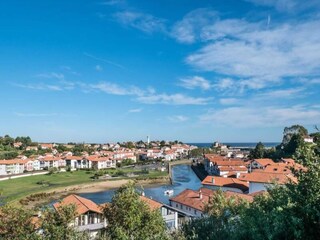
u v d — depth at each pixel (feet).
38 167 499.51
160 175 413.59
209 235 31.96
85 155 585.22
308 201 26.09
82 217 119.85
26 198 274.36
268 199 35.65
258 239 25.41
